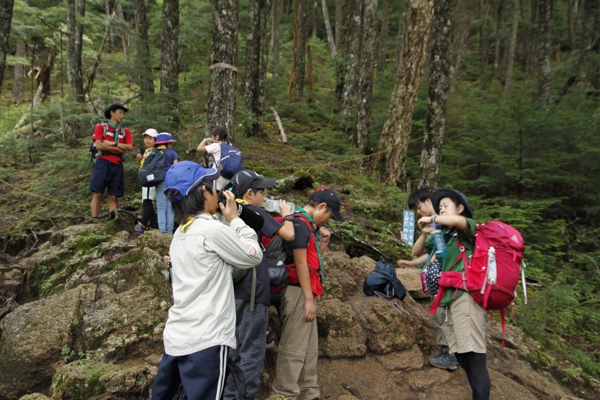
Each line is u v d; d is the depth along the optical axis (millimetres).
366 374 3281
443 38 7086
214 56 6055
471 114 10945
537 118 9438
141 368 2609
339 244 5484
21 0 15562
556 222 8094
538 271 6367
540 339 4613
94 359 2820
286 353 2629
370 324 3631
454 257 2861
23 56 18656
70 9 10227
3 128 11781
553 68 19391
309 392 2688
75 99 9398
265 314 2385
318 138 11914
